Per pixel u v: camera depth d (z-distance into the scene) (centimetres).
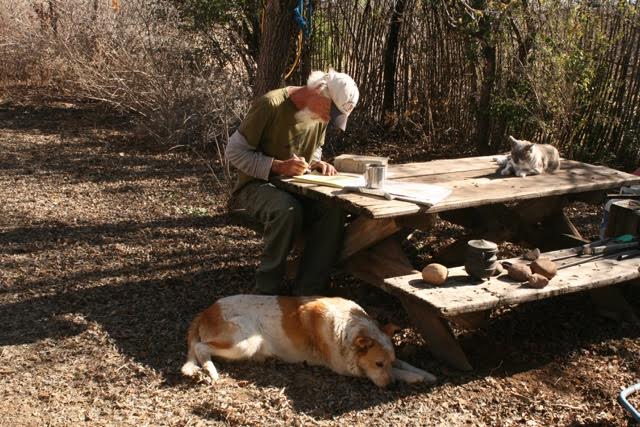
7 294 477
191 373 368
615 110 805
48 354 397
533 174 510
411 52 918
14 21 1245
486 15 783
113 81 1034
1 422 329
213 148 890
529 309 488
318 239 455
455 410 356
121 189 729
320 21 898
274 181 453
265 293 449
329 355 385
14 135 926
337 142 899
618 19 798
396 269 432
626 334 452
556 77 777
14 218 630
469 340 439
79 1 1186
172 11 989
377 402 359
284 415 342
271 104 445
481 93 843
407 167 520
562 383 390
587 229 657
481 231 536
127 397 355
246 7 888
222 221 646
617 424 350
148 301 474
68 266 530
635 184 541
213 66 951
